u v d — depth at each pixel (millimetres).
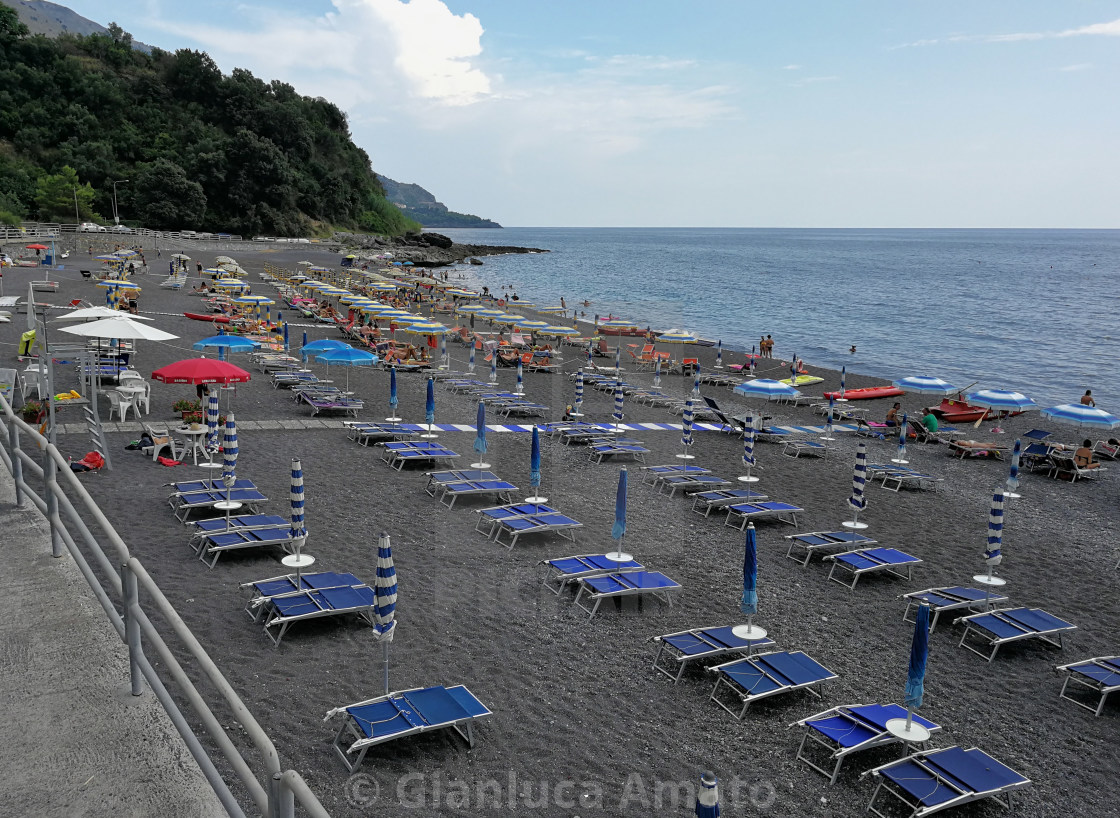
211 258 78562
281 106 122938
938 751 6699
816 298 73062
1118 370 37625
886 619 9984
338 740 6582
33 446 14359
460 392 22656
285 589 8875
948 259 156250
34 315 21125
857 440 21531
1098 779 6883
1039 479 18156
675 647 8195
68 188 85938
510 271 105188
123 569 3949
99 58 119438
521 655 8172
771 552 12211
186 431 14977
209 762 3166
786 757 6938
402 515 12383
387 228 141375
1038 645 9539
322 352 20422
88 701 4004
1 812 3189
